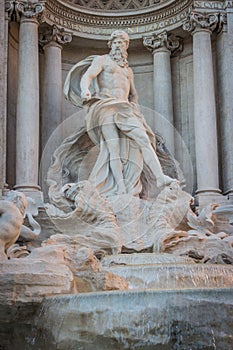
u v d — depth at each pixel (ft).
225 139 110.52
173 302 55.06
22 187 102.22
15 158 108.37
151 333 54.44
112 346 55.36
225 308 54.54
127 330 55.11
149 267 75.56
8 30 108.17
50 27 114.73
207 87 111.04
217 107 115.14
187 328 53.88
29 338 60.44
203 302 54.70
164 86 118.42
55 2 114.52
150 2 120.37
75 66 105.29
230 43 111.65
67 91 105.19
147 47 120.37
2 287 60.80
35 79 106.52
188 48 121.39
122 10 120.78
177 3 116.88
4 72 103.91
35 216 95.50
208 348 53.11
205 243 90.53
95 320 56.49
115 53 106.73
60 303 58.85
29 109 104.99
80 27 119.55
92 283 68.74
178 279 74.69
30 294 61.36
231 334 53.78
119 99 102.53
